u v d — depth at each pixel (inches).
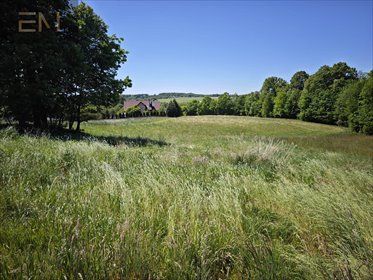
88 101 695.1
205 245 89.6
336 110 2034.9
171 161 285.1
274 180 235.3
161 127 1700.3
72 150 264.7
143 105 3917.3
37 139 330.3
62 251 77.5
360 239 104.4
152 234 101.0
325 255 100.5
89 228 94.8
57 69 506.3
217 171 248.8
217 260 90.3
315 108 2260.1
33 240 90.1
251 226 114.7
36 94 469.7
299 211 141.3
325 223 121.6
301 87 3267.7
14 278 68.8
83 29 664.4
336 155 472.4
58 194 133.3
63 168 197.0
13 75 463.2
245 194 173.0
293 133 1665.8
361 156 541.6
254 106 3100.4
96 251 82.4
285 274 82.7
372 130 1423.5
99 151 297.3
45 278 69.7
